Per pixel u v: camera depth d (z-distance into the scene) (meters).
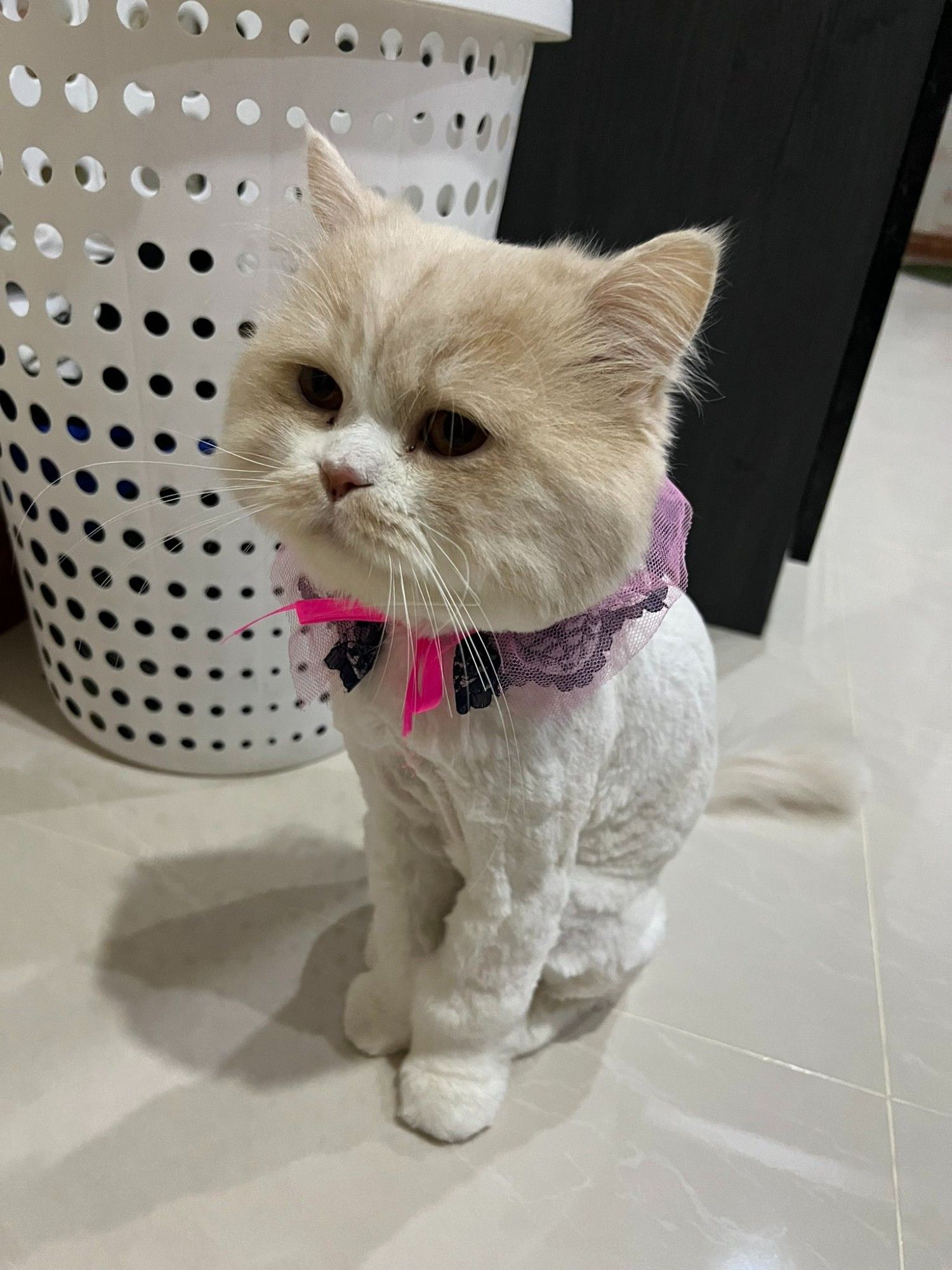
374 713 0.50
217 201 0.61
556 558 0.40
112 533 0.76
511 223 1.08
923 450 2.02
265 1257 0.56
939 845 0.94
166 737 0.89
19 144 0.59
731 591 1.25
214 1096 0.64
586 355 0.40
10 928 0.74
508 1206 0.60
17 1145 0.60
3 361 0.71
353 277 0.43
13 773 0.89
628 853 0.63
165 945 0.74
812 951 0.81
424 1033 0.62
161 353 0.67
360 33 0.58
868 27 0.89
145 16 0.54
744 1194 0.62
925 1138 0.67
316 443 0.42
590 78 0.98
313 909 0.79
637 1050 0.71
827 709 1.12
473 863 0.53
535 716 0.48
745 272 1.03
